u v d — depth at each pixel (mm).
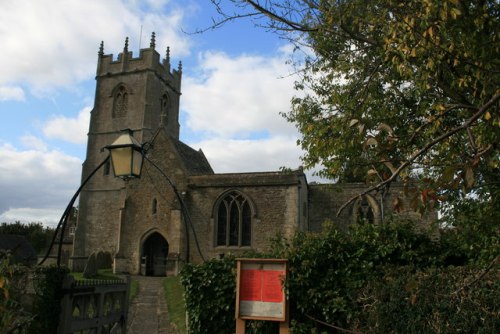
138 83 40812
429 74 6277
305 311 7172
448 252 7410
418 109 8680
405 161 3756
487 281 5301
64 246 42125
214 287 7594
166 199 25578
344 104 9477
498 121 4301
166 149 26422
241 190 24656
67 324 6449
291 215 23609
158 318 13016
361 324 6633
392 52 6660
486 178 6199
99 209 38250
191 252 24469
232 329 7512
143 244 25594
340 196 26906
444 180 3291
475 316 5121
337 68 9414
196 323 7609
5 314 4910
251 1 7148
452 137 6594
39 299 6129
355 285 6941
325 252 7359
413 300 4320
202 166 30266
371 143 3986
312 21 7805
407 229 7773
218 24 7410
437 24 5438
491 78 5168
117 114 41000
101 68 42344
